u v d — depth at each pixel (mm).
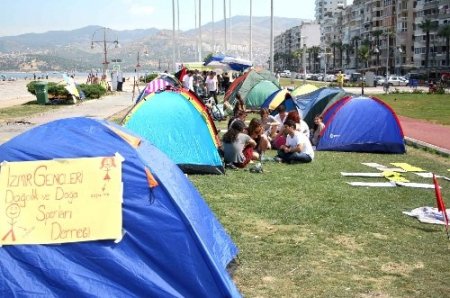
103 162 5367
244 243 7312
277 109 17750
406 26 118500
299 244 7355
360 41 142625
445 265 6703
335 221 8445
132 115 11742
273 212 8859
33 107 31375
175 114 11805
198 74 36062
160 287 5156
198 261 5289
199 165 11695
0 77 138250
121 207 5285
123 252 5230
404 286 6059
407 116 28844
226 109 24500
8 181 5340
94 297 5047
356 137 15547
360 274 6375
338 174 12188
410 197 10086
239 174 11930
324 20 182500
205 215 6301
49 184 5328
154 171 5406
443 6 100000
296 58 174250
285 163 13414
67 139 5484
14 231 5223
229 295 5242
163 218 5316
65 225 5234
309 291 5867
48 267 5129
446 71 95000
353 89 59344
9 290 5051
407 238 7715
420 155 15594
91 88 39750
